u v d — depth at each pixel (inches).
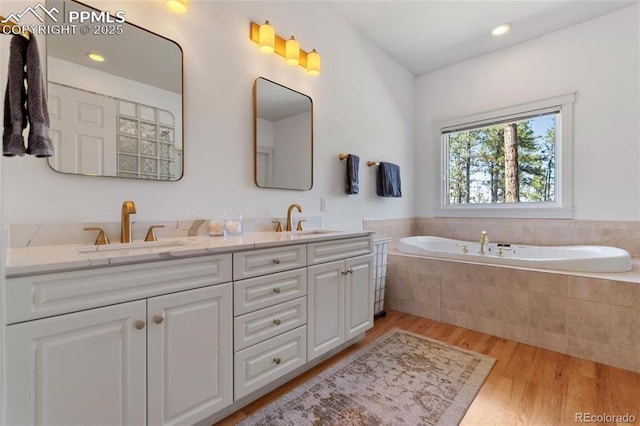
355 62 116.3
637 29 100.7
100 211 56.2
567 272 81.9
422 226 152.0
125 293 40.6
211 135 72.5
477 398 60.1
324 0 100.5
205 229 70.6
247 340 55.0
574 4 100.8
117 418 40.0
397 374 68.5
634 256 101.0
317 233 84.0
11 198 47.4
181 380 46.1
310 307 67.2
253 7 81.9
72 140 53.2
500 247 121.4
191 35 69.0
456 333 92.4
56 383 35.4
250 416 54.4
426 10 104.8
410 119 149.9
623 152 103.3
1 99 44.4
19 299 33.1
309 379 66.3
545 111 118.6
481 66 134.3
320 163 101.7
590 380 66.5
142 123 61.4
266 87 84.7
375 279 104.0
